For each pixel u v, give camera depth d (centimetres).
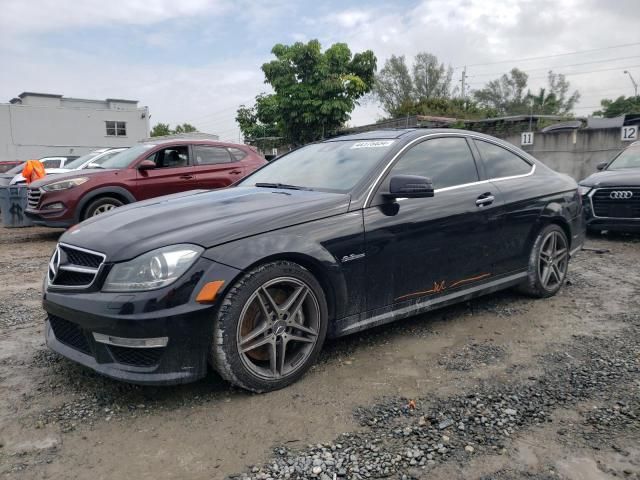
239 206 322
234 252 276
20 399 290
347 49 2197
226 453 238
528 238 439
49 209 795
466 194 390
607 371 317
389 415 269
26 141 3669
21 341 380
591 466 224
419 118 2220
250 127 3303
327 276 309
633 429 251
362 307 331
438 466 225
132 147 929
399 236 342
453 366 328
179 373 268
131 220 311
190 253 269
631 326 398
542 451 235
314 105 2167
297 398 288
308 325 310
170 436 252
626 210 738
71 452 240
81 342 289
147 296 259
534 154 1798
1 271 632
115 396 292
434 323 409
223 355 273
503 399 284
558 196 466
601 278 548
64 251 301
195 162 895
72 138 3822
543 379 308
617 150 1600
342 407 278
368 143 397
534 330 392
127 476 223
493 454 234
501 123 2162
